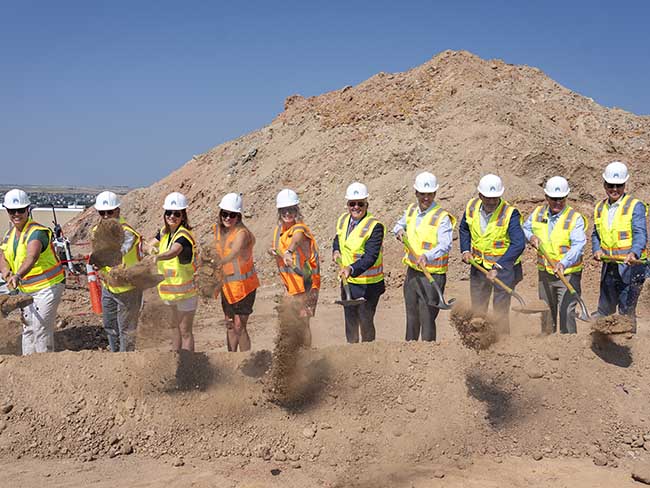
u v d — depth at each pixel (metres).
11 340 7.04
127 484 4.71
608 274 6.89
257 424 5.41
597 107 22.17
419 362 5.90
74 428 5.34
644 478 4.83
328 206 18.08
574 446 5.41
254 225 19.41
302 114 23.86
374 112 20.94
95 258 6.45
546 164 17.09
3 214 36.31
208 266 5.84
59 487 4.64
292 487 4.72
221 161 25.55
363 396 5.63
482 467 5.12
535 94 21.52
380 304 12.17
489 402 5.66
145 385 5.60
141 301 6.48
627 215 6.72
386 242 15.63
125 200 28.78
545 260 6.80
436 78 21.52
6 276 6.48
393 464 5.14
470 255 6.62
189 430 5.38
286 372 5.44
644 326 9.55
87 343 9.47
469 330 5.83
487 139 17.52
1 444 5.20
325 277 15.19
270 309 11.92
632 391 5.77
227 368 5.80
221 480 4.80
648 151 19.42
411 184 17.06
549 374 5.83
